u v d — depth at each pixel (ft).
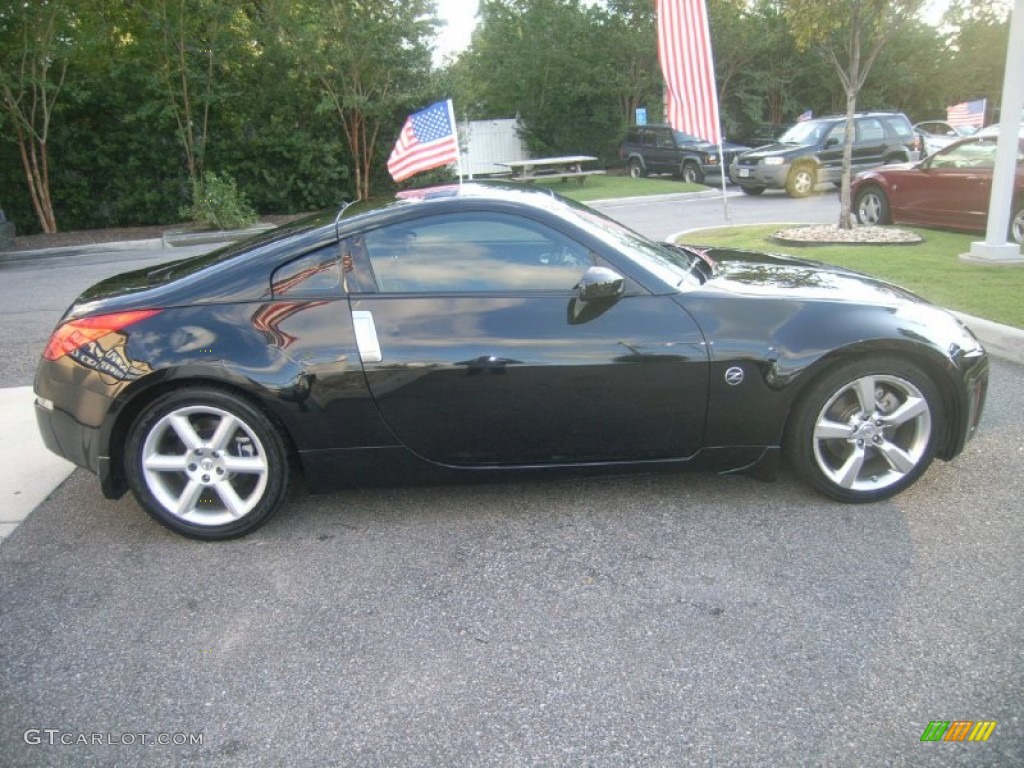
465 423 11.03
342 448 11.12
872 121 56.90
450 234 11.22
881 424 11.29
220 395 10.80
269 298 11.00
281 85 61.11
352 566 10.61
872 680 8.02
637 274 11.14
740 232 36.17
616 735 7.47
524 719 7.73
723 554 10.47
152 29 53.62
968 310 20.17
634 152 78.38
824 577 9.84
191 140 57.11
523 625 9.19
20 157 55.11
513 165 72.18
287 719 7.87
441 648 8.85
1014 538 10.51
